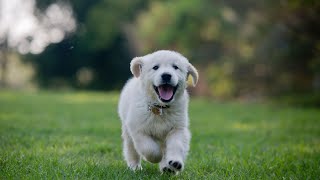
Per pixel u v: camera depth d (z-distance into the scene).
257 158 6.85
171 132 5.52
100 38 38.88
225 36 27.02
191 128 11.47
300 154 7.52
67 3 39.94
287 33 23.95
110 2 39.16
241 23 25.97
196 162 6.40
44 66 40.81
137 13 38.56
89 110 16.91
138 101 5.55
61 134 9.35
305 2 20.16
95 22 38.97
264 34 24.62
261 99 25.64
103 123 11.98
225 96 27.17
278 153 7.38
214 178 5.35
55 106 18.84
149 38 30.97
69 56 39.94
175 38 29.17
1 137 8.20
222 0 26.84
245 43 26.34
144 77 5.63
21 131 9.43
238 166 6.09
